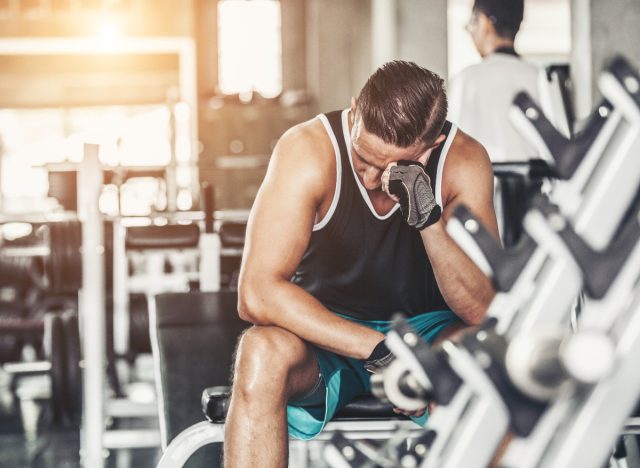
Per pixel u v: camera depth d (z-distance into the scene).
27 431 3.80
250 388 1.56
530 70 2.79
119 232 3.99
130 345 4.09
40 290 5.44
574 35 4.03
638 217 0.97
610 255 0.97
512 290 1.02
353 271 1.80
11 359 4.52
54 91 9.89
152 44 9.89
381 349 1.59
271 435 1.55
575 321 1.65
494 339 0.99
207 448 2.25
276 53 10.28
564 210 1.05
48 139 9.90
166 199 3.97
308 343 1.66
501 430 1.00
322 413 1.70
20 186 9.76
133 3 9.86
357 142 1.60
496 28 2.78
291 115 9.92
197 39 10.17
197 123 9.94
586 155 1.05
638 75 1.02
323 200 1.74
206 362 2.40
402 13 6.55
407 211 1.58
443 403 1.04
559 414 0.99
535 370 0.93
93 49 9.84
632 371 0.97
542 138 1.06
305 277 1.84
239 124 9.91
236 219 3.79
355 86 9.70
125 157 9.81
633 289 0.98
